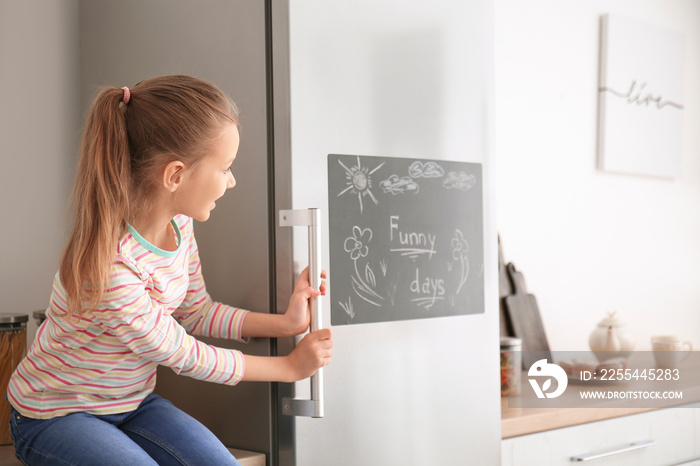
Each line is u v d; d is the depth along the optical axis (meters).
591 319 2.70
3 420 1.47
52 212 1.82
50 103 1.82
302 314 1.31
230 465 1.20
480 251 1.66
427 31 1.56
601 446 1.94
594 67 2.73
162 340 1.18
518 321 2.39
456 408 1.59
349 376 1.41
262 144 1.38
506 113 2.48
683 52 2.96
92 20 1.81
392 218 1.48
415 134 1.52
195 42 1.51
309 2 1.36
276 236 1.36
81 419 1.19
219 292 1.46
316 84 1.37
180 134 1.19
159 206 1.22
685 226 3.04
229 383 1.25
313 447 1.35
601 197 2.75
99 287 1.14
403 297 1.50
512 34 2.50
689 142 3.05
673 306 2.99
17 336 1.49
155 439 1.22
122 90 1.22
